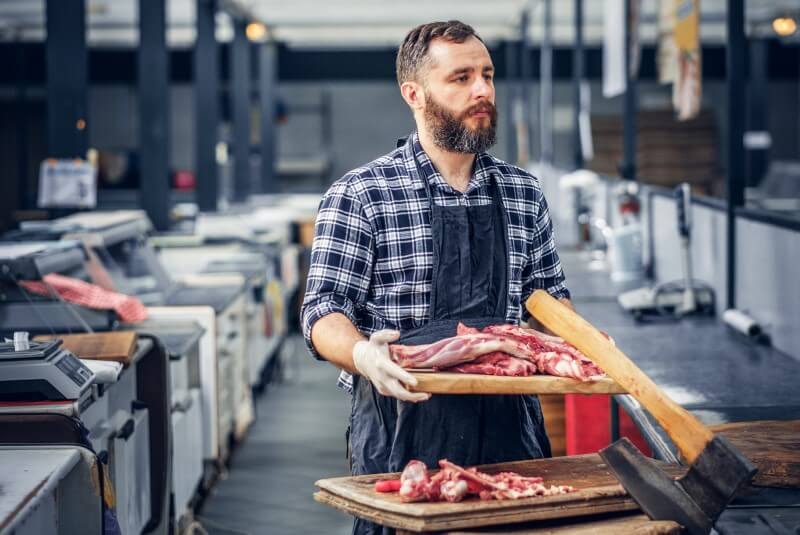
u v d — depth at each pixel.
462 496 2.02
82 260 4.55
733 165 4.67
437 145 2.26
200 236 7.53
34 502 2.22
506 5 12.53
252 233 8.52
